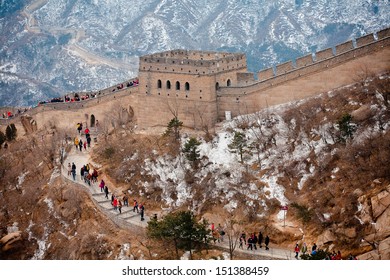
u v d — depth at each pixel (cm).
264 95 16075
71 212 15538
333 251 12412
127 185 15562
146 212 14875
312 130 15012
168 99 16612
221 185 14700
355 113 14750
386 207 12456
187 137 16025
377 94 14938
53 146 17812
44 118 19450
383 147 13688
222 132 15875
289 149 14950
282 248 13175
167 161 15650
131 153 16238
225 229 13762
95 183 15888
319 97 15662
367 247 12331
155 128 16812
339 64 15662
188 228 12888
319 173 14125
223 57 16700
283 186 14312
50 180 16912
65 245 15062
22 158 18575
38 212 16275
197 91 16212
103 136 17562
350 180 13538
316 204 13488
